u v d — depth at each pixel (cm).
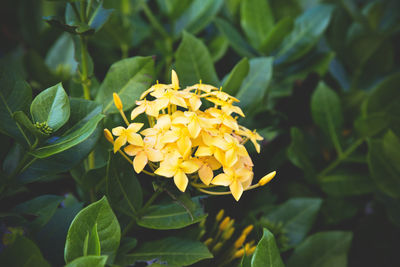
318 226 57
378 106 55
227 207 49
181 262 38
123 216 42
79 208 41
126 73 43
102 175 42
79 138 36
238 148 37
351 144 57
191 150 38
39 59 53
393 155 52
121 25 55
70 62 56
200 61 45
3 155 40
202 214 40
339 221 55
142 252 39
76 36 43
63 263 39
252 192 52
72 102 39
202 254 39
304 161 54
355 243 57
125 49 57
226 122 37
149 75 43
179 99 37
